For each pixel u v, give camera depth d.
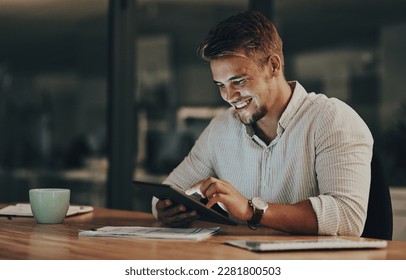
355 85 6.64
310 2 5.96
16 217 1.90
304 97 1.77
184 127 7.00
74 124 9.45
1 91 9.27
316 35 6.82
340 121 1.65
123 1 3.58
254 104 1.69
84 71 9.34
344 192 1.52
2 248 1.26
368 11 6.34
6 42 8.88
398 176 4.45
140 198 4.49
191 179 2.00
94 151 8.64
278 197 1.79
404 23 6.30
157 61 7.45
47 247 1.27
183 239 1.39
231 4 6.06
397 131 5.04
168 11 6.43
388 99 6.43
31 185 6.64
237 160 1.90
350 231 1.49
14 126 9.12
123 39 3.59
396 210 3.23
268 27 1.67
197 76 7.21
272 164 1.80
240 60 1.61
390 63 6.42
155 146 6.70
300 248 1.24
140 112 7.11
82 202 5.74
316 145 1.69
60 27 7.84
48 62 9.69
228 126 1.94
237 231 1.55
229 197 1.45
